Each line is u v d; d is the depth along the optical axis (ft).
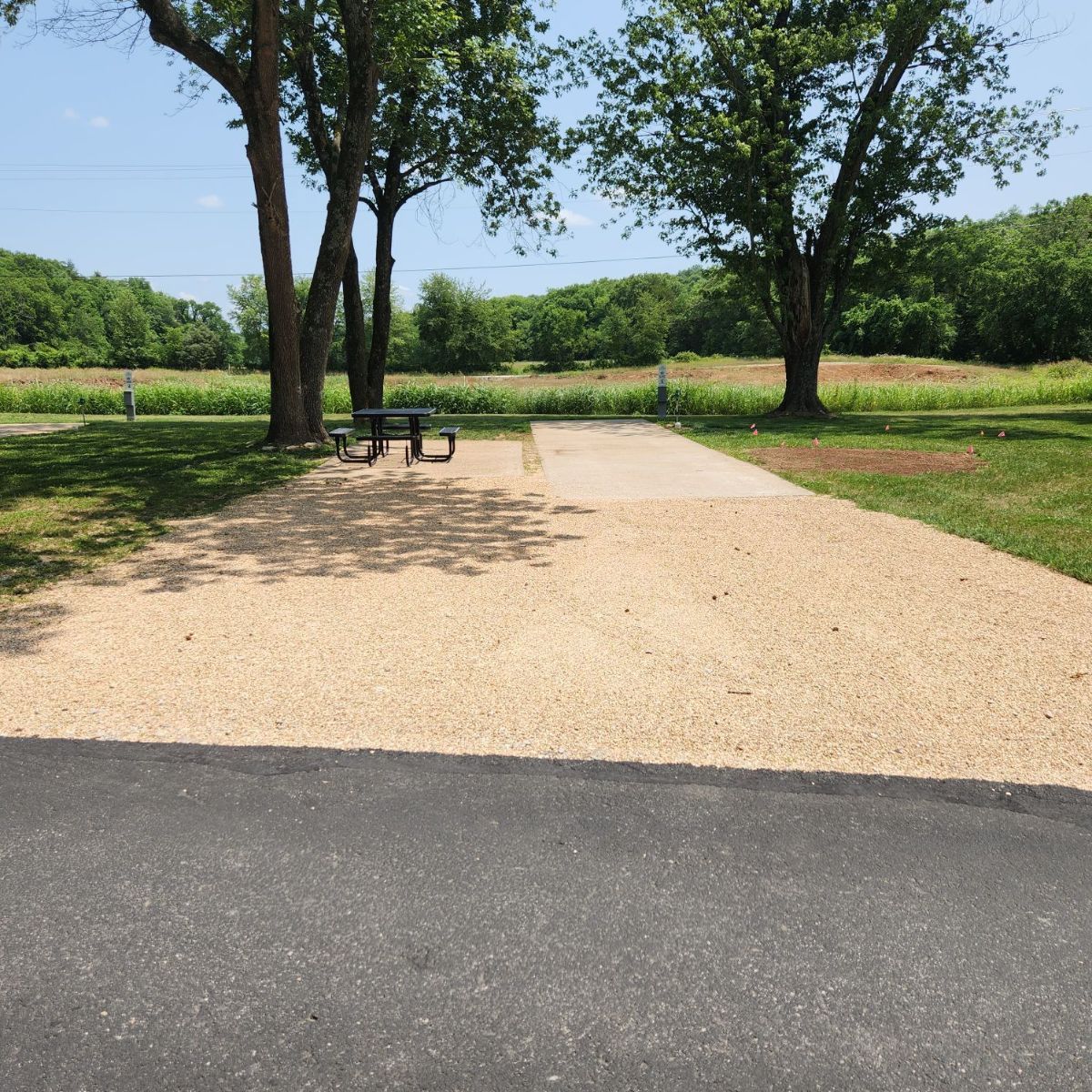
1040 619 17.56
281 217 45.68
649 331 362.33
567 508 30.66
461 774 10.96
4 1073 6.40
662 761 11.35
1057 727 12.41
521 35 69.77
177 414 98.63
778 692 13.78
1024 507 29.48
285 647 15.94
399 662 15.17
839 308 81.10
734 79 72.54
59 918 8.15
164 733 12.16
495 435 59.93
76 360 360.07
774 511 29.71
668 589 19.95
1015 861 9.13
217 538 25.54
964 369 211.61
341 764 11.23
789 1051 6.63
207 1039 6.74
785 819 9.93
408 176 75.36
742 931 7.98
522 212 74.64
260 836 9.55
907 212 77.15
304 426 49.29
